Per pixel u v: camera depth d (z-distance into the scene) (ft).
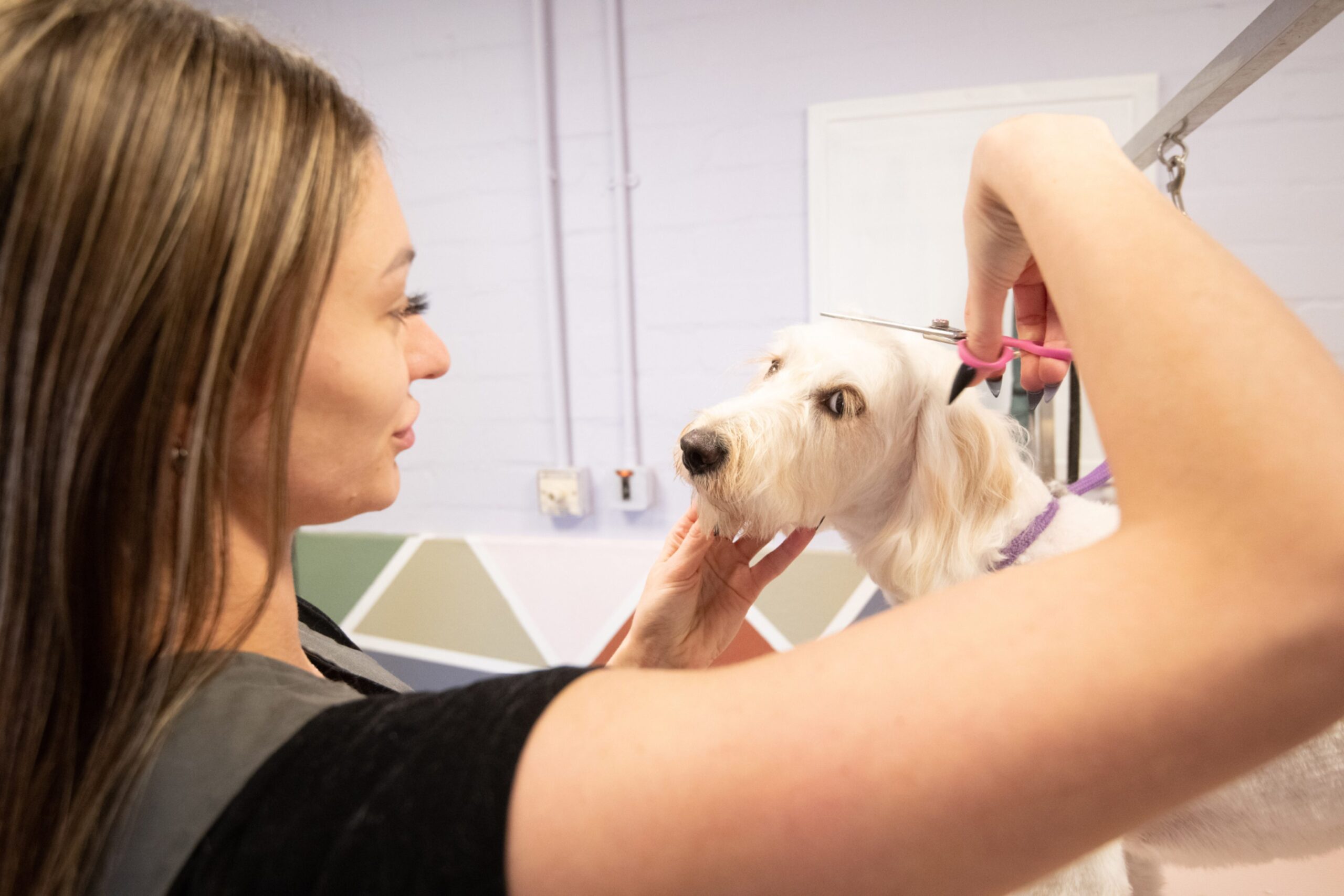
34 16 0.86
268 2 5.36
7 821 0.84
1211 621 0.61
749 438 2.56
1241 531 0.61
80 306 0.83
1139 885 3.03
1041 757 0.62
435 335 1.87
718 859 0.65
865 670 0.69
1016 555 2.52
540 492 5.25
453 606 5.50
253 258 0.91
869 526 2.97
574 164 5.01
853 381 2.70
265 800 0.77
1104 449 0.73
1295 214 3.96
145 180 0.84
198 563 0.95
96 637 0.89
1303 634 0.59
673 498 5.12
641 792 0.68
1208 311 0.67
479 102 5.13
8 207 0.81
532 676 0.85
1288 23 1.52
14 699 0.85
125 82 0.85
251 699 0.91
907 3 4.34
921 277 4.51
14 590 0.84
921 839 0.64
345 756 0.79
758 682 0.72
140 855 0.78
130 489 0.89
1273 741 0.61
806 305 4.74
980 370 1.34
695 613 2.45
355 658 1.86
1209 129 4.00
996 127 1.04
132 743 0.85
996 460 2.61
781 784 0.65
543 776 0.71
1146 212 0.77
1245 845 2.51
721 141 4.74
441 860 0.70
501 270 5.25
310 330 1.00
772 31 4.57
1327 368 0.64
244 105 0.94
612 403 5.18
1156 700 0.61
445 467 5.56
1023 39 4.21
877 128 4.45
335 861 0.71
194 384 0.92
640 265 4.98
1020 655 0.65
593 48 4.87
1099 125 0.95
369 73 5.31
